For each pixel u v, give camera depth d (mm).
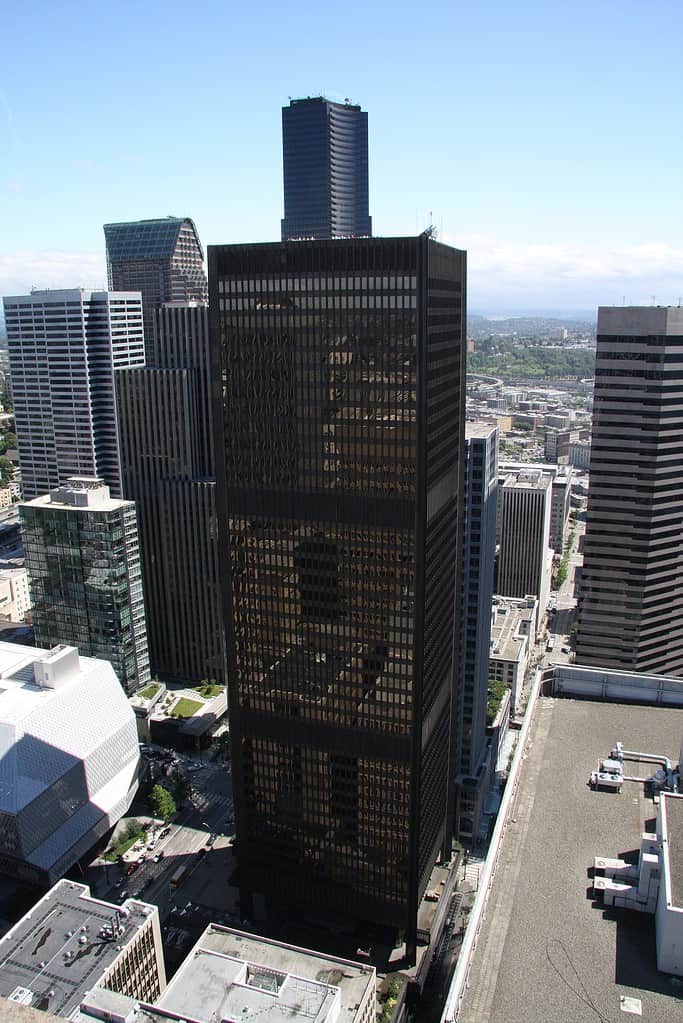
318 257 179500
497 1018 78625
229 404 197500
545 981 82812
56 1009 160125
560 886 96000
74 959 172750
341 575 197625
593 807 110000
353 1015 157500
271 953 173375
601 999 80125
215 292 191500
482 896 92875
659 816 95062
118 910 186250
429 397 182125
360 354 181375
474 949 86875
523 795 112938
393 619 195000
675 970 83188
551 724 131000
